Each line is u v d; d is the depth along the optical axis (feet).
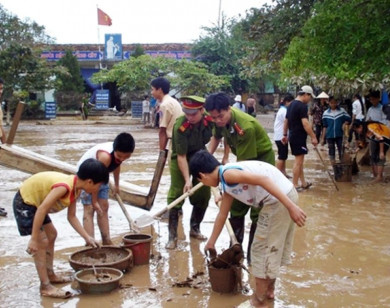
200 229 22.36
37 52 94.73
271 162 17.75
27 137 67.21
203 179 13.88
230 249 15.34
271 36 53.78
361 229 22.08
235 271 15.30
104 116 114.01
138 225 18.81
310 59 32.81
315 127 56.13
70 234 21.54
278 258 14.05
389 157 44.50
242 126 16.99
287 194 13.78
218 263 15.40
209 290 15.71
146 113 88.22
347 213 24.88
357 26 30.27
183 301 14.85
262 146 17.52
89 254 17.19
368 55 30.19
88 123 96.89
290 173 36.45
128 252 17.17
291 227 14.57
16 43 90.17
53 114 106.11
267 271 13.92
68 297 15.03
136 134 72.08
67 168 23.06
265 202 13.75
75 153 48.85
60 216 24.38
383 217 24.08
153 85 23.70
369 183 32.81
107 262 16.99
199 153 13.94
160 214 18.90
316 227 22.41
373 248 19.57
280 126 33.35
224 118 16.71
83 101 106.42
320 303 14.69
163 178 34.35
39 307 14.42
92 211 19.01
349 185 32.12
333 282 16.26
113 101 126.31
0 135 27.68
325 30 31.42
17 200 15.15
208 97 16.78
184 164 19.47
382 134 33.01
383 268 17.46
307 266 17.71
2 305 14.53
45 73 92.02
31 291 15.56
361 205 26.58
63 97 114.62
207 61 113.80
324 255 18.81
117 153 17.76
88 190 14.88
